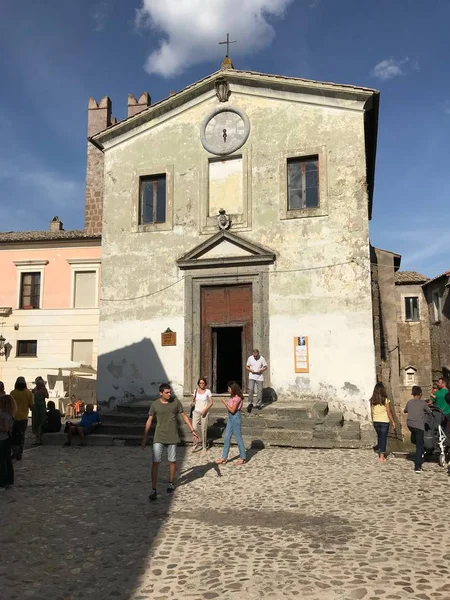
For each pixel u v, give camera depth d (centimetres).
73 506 805
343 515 728
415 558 565
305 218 1552
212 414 1415
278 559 574
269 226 1582
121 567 572
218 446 1266
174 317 1634
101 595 507
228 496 840
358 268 1488
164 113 1744
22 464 1132
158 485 929
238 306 1606
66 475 1020
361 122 1548
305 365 1488
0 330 2703
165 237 1681
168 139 1731
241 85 1670
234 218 1620
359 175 1525
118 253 1717
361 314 1467
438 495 820
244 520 718
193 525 703
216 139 1675
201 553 602
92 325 2642
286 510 758
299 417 1342
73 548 631
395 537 632
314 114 1590
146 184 1755
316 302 1509
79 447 1336
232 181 1661
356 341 1459
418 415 1005
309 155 1578
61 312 2670
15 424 1155
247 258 1570
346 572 533
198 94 1712
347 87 1543
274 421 1321
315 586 503
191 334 1608
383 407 1112
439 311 3056
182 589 511
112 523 721
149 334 1648
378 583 505
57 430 1489
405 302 3381
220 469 1029
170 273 1659
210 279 1619
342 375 1456
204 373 1609
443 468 1012
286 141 1605
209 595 495
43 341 2664
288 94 1619
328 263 1514
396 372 1644
